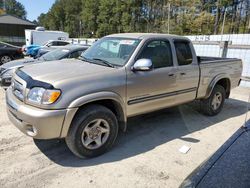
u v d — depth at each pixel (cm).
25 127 299
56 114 287
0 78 667
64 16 9300
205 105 520
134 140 401
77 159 333
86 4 7538
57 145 370
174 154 359
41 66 364
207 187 169
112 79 334
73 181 286
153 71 385
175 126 472
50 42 1959
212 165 193
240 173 177
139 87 367
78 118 309
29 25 4003
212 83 503
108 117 337
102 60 386
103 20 6681
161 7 5444
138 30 5800
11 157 332
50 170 306
